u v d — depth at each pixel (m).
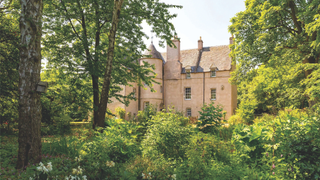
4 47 10.94
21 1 4.92
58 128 11.62
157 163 4.66
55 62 11.59
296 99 18.95
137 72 12.18
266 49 16.83
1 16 10.68
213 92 30.14
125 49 12.50
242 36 19.02
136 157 5.19
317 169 4.13
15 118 12.25
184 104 31.31
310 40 14.79
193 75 31.19
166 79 32.69
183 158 5.70
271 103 28.61
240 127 6.12
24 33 4.91
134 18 11.48
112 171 4.08
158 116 7.53
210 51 32.81
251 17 18.25
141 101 29.70
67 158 5.13
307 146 4.48
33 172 4.22
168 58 33.34
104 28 12.40
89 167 4.16
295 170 4.34
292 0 15.43
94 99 11.80
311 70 15.71
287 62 17.22
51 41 10.87
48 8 10.84
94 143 5.73
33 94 4.95
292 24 18.17
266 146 4.99
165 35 11.61
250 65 19.31
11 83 10.96
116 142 5.83
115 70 12.23
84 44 11.09
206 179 4.39
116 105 28.27
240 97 40.22
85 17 11.86
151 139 6.21
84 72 11.69
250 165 5.20
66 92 11.68
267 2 15.44
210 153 5.45
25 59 4.89
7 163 5.01
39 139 5.07
